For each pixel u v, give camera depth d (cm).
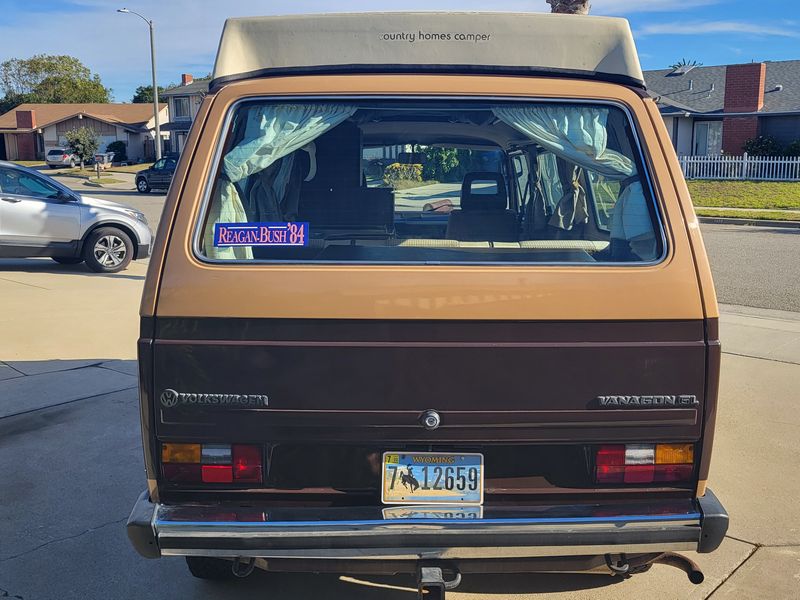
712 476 472
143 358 271
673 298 272
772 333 820
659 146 291
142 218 1276
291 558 278
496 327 270
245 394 270
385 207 319
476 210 342
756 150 3094
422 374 270
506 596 351
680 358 273
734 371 682
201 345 269
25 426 554
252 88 297
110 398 613
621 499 279
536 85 300
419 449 277
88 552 389
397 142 329
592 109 300
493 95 299
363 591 357
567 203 307
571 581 364
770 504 437
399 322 269
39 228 1165
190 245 276
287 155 303
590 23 307
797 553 386
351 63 308
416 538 263
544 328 271
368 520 266
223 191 291
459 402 271
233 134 295
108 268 1215
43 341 776
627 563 302
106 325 843
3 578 365
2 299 975
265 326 269
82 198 1225
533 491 278
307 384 270
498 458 280
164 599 351
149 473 275
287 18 307
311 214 309
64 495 450
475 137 333
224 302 269
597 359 271
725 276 1184
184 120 5812
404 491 277
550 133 301
